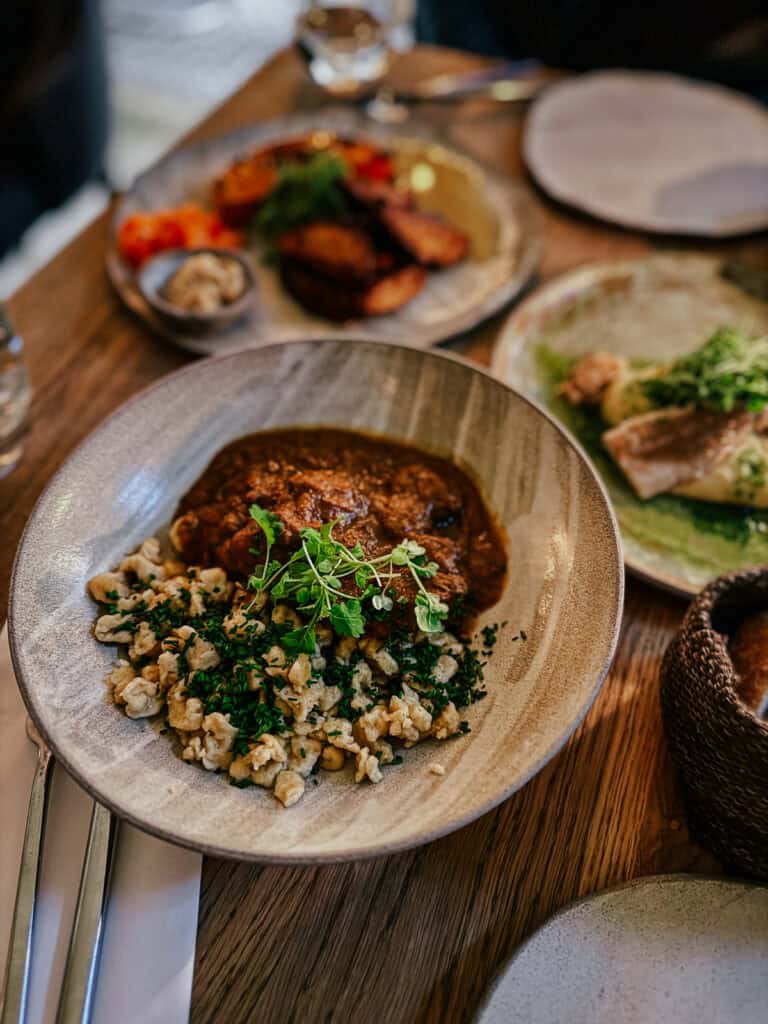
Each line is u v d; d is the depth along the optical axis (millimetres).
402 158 663
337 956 319
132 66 1378
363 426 455
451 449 442
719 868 346
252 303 547
